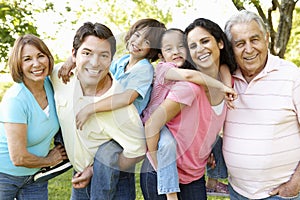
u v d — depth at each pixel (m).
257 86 2.52
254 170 2.56
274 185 2.60
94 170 2.61
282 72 2.49
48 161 2.71
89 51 2.47
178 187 2.54
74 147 2.63
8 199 2.77
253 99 2.53
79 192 2.88
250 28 2.49
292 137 2.54
